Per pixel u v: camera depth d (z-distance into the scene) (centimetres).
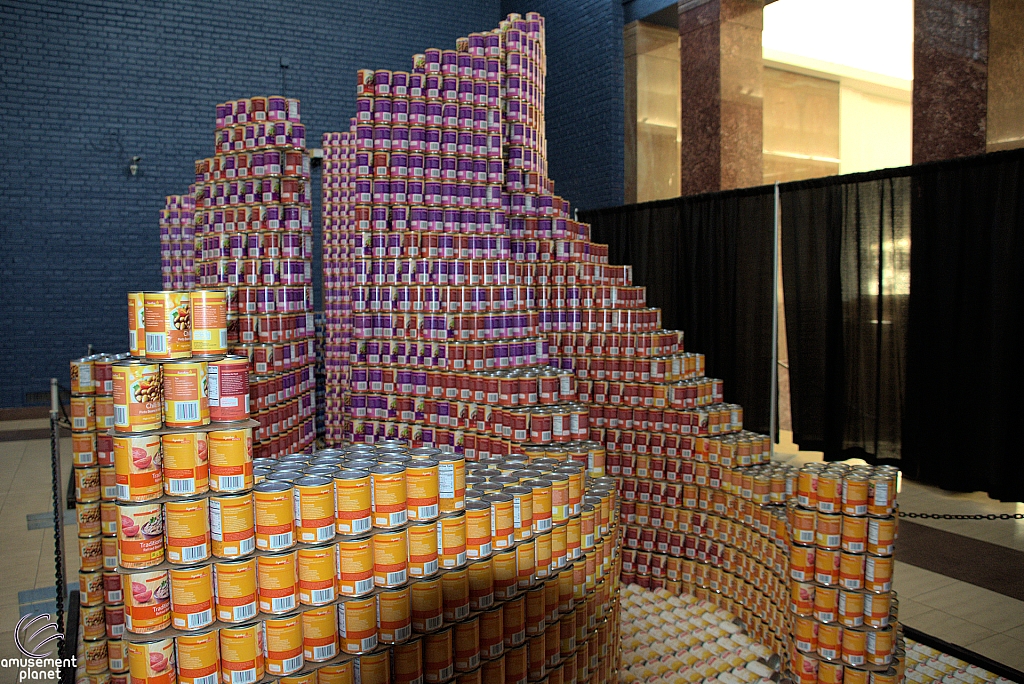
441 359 475
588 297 513
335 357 808
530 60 534
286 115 514
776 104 790
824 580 332
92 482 338
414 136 480
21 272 989
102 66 1012
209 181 533
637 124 976
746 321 747
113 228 1029
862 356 644
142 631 201
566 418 404
